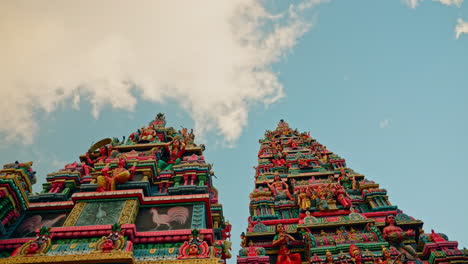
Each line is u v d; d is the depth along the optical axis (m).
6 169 12.84
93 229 10.64
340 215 14.21
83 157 16.73
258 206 15.50
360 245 11.17
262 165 20.17
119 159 14.61
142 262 9.79
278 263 11.63
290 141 22.94
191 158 15.92
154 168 14.77
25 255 9.55
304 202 14.91
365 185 15.78
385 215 13.91
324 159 20.20
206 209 12.55
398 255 10.44
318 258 10.63
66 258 9.23
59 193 14.05
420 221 12.34
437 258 10.68
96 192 12.69
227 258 11.72
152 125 19.55
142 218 11.91
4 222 11.75
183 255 9.83
